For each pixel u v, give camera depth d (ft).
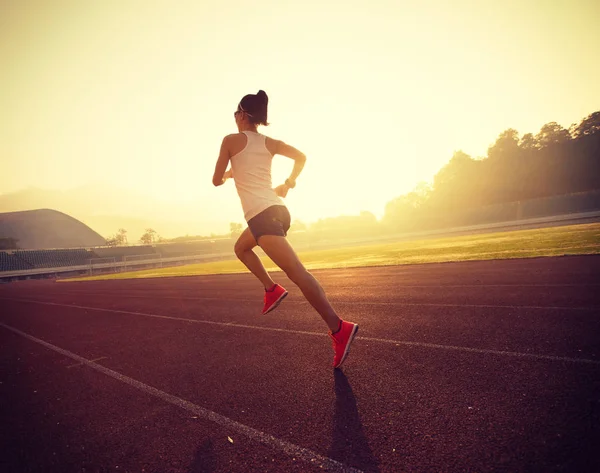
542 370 6.37
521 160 245.65
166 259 178.19
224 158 7.02
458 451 4.18
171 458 4.72
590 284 14.83
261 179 6.93
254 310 17.22
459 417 5.00
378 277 26.30
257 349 9.89
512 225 133.28
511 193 238.89
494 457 3.98
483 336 8.95
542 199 174.81
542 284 16.03
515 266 23.85
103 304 28.12
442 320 11.18
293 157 7.48
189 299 25.50
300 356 8.79
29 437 5.81
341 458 4.30
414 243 94.99
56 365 10.36
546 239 45.57
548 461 3.80
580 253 26.50
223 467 4.37
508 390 5.69
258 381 7.31
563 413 4.79
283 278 35.42
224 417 5.81
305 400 6.13
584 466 3.63
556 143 242.99
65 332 16.20
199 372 8.35
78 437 5.65
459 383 6.18
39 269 149.69
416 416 5.16
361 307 14.78
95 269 163.43
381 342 9.29
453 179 267.59
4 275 140.15
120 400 7.07
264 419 5.58
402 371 7.04
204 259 189.67
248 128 7.38
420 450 4.29
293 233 266.77
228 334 12.27
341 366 7.69
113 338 13.67
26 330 17.93
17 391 8.30
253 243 7.55
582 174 220.02
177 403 6.61
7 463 5.01
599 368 6.20
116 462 4.77
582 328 8.77
